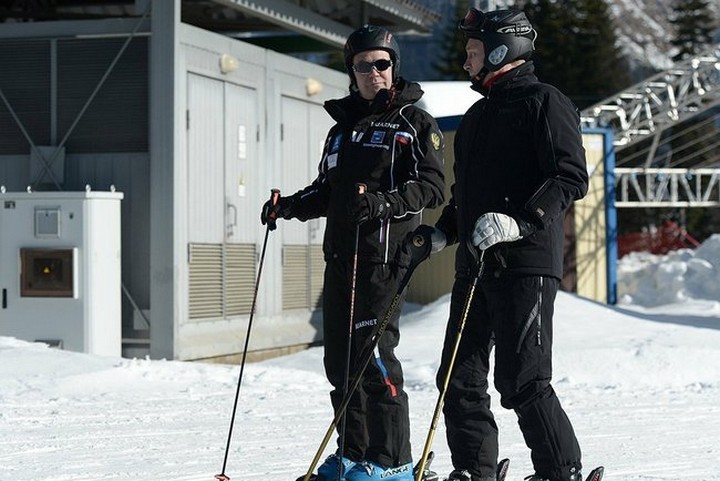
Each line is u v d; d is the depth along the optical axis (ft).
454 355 33.53
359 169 37.32
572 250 139.95
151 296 83.61
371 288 37.04
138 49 84.99
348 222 37.27
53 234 80.94
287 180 101.19
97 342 80.69
